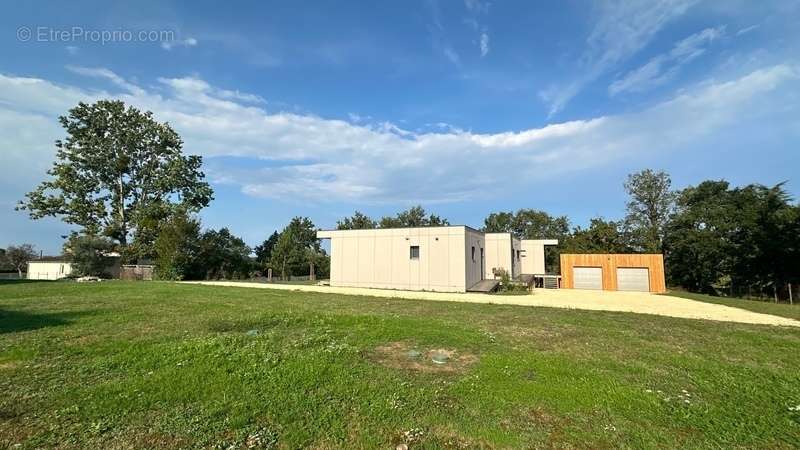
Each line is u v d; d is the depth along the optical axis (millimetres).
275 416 4109
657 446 3697
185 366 5520
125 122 39094
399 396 4668
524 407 4449
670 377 5680
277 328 8234
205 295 15047
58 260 47906
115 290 16422
